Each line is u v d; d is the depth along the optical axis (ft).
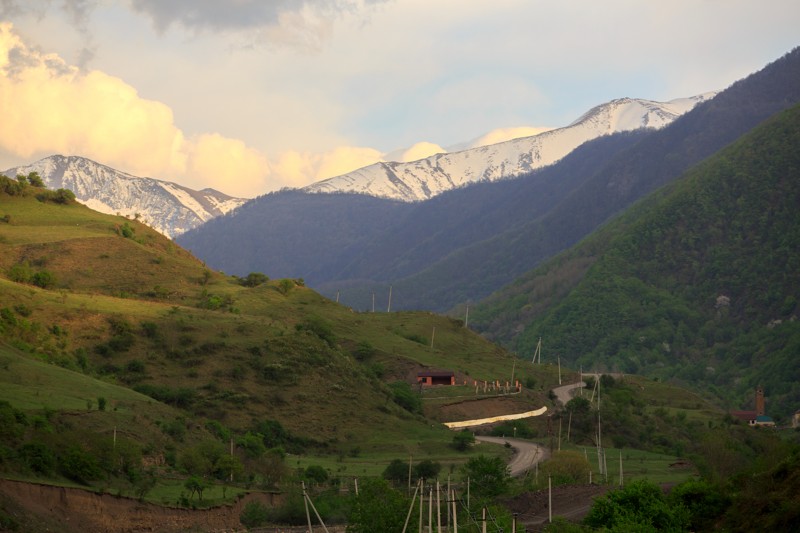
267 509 302.86
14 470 247.70
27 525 222.89
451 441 497.05
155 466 316.40
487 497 312.50
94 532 244.42
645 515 249.55
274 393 509.76
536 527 268.82
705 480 278.05
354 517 255.50
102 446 286.87
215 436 386.52
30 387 350.64
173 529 264.93
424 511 264.11
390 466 376.27
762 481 255.50
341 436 486.38
